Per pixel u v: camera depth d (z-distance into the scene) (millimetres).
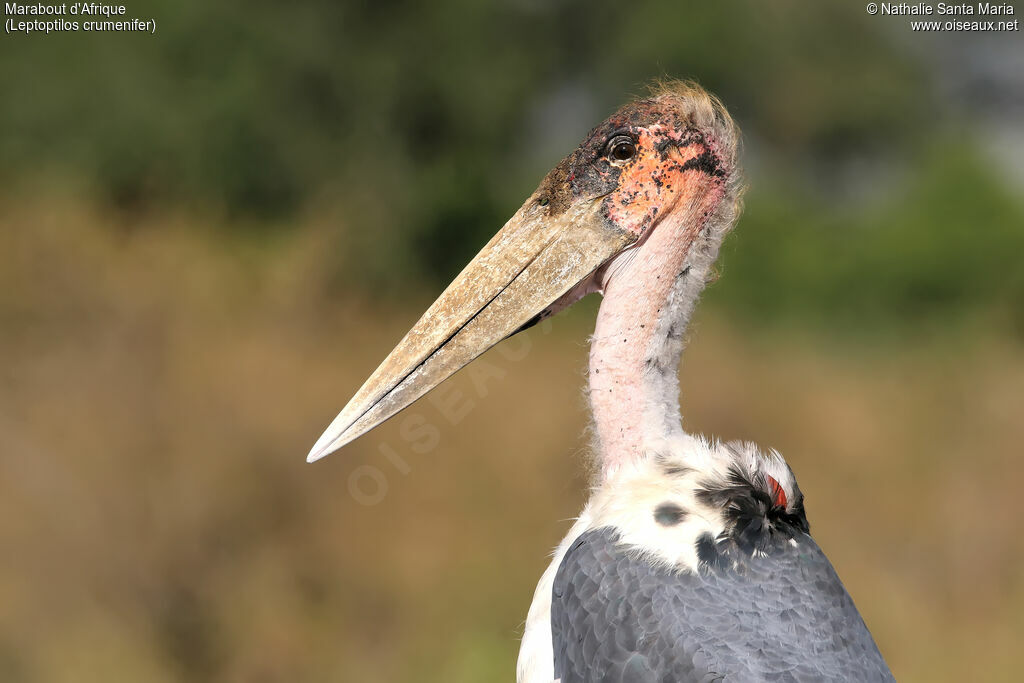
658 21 35875
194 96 24734
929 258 29094
